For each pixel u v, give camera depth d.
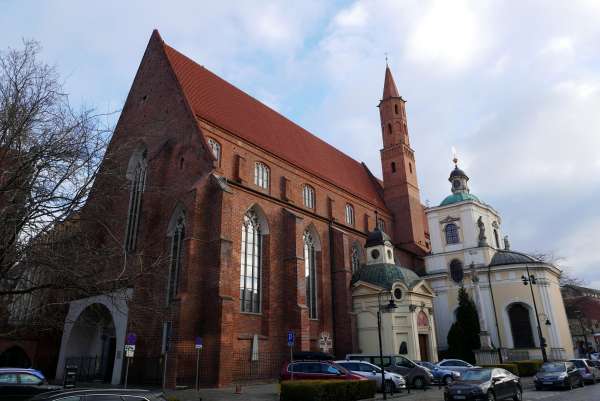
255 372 31.39
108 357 32.69
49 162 14.73
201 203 30.56
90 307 32.75
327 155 54.06
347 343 39.41
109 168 16.69
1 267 14.00
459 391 20.33
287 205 38.78
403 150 62.34
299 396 21.55
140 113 38.59
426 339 42.25
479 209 56.00
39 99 15.06
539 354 45.62
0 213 13.38
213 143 35.44
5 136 14.22
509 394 22.11
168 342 26.05
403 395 26.14
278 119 48.72
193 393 24.34
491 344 45.31
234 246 32.66
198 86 39.03
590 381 34.97
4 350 34.00
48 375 34.34
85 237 16.72
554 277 50.94
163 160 34.28
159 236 32.47
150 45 40.34
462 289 46.69
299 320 34.00
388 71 68.31
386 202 61.19
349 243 46.84
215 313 28.09
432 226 56.88
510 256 50.78
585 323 85.75
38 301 19.05
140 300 29.88
